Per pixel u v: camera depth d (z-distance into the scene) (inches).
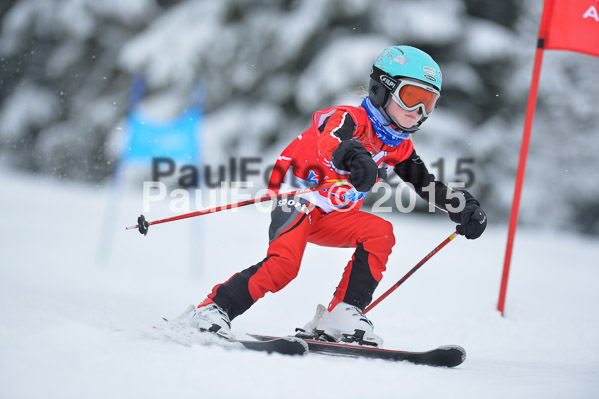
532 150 1784.0
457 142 1637.6
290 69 1764.3
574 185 1779.0
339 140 343.9
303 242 361.1
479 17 1818.4
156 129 824.9
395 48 364.2
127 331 299.3
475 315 545.3
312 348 337.7
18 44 2142.0
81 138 1908.2
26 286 470.6
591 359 399.2
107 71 2023.9
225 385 221.9
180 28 1815.9
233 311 342.0
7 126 2079.2
